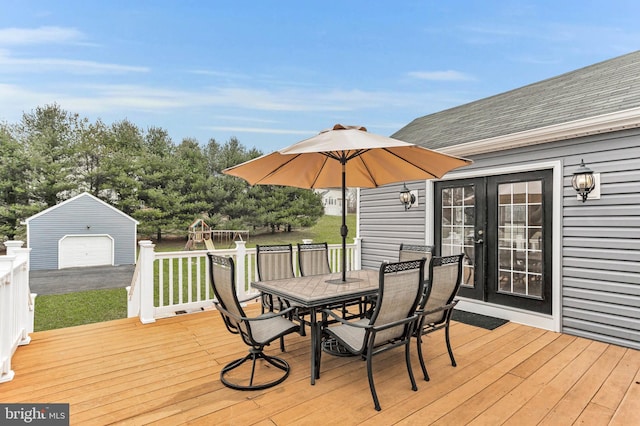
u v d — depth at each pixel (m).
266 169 3.75
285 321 3.14
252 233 22.58
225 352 3.49
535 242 4.51
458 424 2.29
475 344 3.81
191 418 2.34
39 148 19.31
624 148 3.73
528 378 2.97
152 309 4.45
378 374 3.04
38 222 15.89
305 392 2.71
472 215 5.28
